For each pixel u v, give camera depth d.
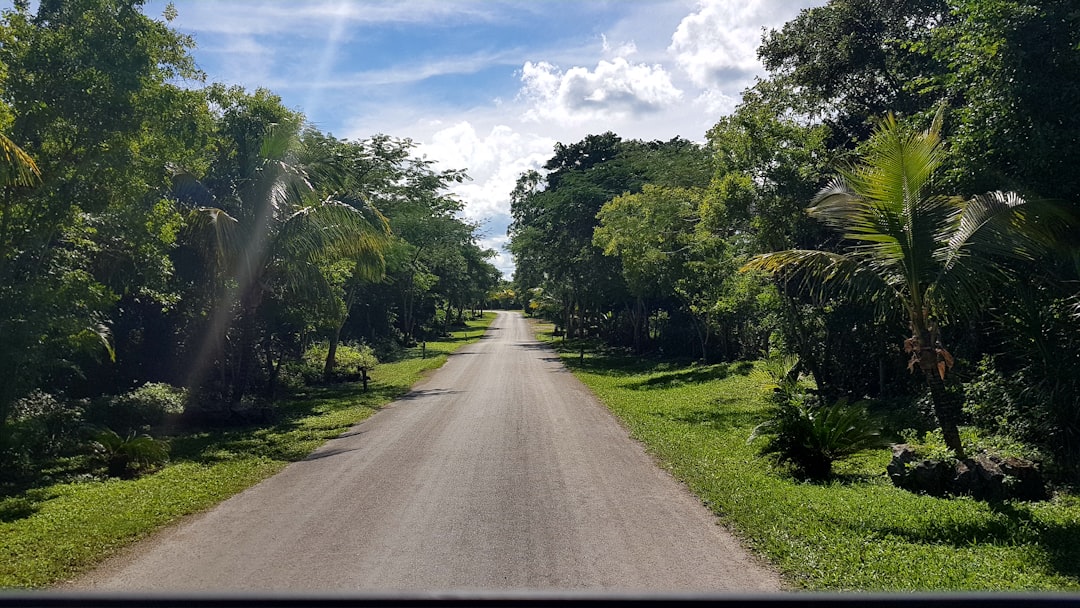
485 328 87.62
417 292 53.69
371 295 43.06
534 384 25.61
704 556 6.47
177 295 18.17
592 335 62.84
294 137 19.92
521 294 91.44
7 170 10.41
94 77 12.23
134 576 6.18
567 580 5.86
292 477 10.70
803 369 20.05
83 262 14.80
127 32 12.87
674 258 28.81
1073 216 9.10
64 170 12.66
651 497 8.82
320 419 18.12
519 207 55.28
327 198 19.53
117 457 11.51
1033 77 10.43
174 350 21.47
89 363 19.11
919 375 16.19
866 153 15.76
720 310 25.33
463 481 9.87
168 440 15.43
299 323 23.08
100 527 7.72
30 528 7.77
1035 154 10.10
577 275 44.34
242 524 7.92
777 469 10.45
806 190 17.20
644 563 6.29
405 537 7.19
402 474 10.48
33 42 12.20
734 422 15.55
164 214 14.62
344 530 7.51
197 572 6.25
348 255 20.83
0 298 11.64
